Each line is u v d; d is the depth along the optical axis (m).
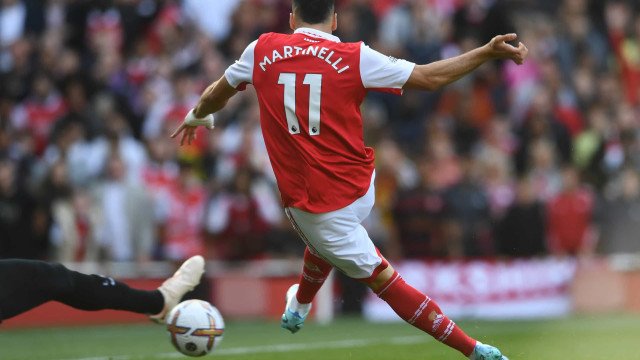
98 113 46.56
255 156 45.22
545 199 48.91
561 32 61.53
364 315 45.19
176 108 47.38
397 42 56.41
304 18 19.94
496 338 32.19
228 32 54.53
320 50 19.42
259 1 55.25
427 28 56.50
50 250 41.75
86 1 52.69
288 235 44.81
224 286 43.31
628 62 62.94
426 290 45.72
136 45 52.44
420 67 19.14
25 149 44.91
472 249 46.91
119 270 41.34
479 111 54.91
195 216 43.91
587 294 48.03
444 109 54.84
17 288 18.80
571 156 53.91
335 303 45.12
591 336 33.00
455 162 49.06
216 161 46.59
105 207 42.16
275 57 19.62
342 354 27.84
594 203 49.22
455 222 46.81
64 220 41.66
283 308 44.56
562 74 58.59
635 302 48.53
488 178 48.75
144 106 48.72
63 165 42.25
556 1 65.56
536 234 47.16
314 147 19.30
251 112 46.31
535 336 33.00
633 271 48.66
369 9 55.91
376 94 54.12
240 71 19.98
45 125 47.19
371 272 19.69
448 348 29.12
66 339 34.47
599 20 63.22
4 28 53.19
